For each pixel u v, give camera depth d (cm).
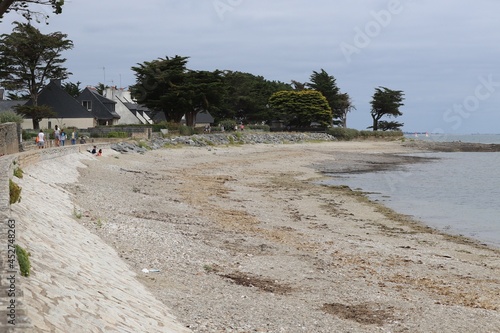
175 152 5856
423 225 2428
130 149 5119
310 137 10438
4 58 7062
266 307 1090
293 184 3841
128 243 1475
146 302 984
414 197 3403
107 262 1195
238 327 957
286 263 1491
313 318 1054
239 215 2300
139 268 1264
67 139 5625
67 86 12588
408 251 1831
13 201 1305
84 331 686
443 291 1352
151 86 8200
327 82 12800
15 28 6906
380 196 3400
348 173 5028
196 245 1576
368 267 1548
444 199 3338
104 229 1584
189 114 8600
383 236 2117
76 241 1264
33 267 834
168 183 3259
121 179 3083
